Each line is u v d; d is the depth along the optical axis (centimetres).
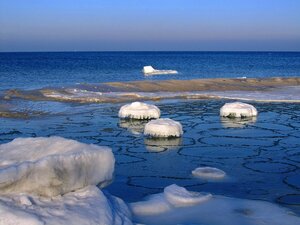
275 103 1716
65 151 468
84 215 411
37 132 1121
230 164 836
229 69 4959
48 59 8512
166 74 3988
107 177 497
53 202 418
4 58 9162
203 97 1891
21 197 399
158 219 546
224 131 1145
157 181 736
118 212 492
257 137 1073
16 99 1680
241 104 1399
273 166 822
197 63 6862
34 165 415
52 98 1734
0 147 482
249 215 568
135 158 882
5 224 363
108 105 1620
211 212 575
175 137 1059
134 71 4416
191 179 743
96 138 1059
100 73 3991
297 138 1059
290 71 4525
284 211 586
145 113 1300
